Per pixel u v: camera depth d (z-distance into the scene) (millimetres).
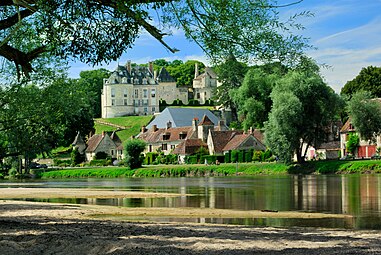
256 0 13367
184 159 103250
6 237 14977
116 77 186000
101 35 15383
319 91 70125
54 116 28906
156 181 67812
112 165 111312
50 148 31125
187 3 13289
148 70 195375
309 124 69625
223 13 13305
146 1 13250
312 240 15016
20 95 27844
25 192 47594
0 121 27859
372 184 44812
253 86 82688
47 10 13578
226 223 22344
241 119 88938
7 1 14266
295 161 73875
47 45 15586
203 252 12602
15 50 15352
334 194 36719
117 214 26172
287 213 26297
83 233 16078
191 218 24516
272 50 13539
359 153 85938
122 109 185125
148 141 125562
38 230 16781
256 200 34312
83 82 30250
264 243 14219
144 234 16062
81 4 14227
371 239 15352
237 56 13727
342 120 105312
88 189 52156
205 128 111625
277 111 68125
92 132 142875
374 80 104375
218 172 77500
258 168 74125
